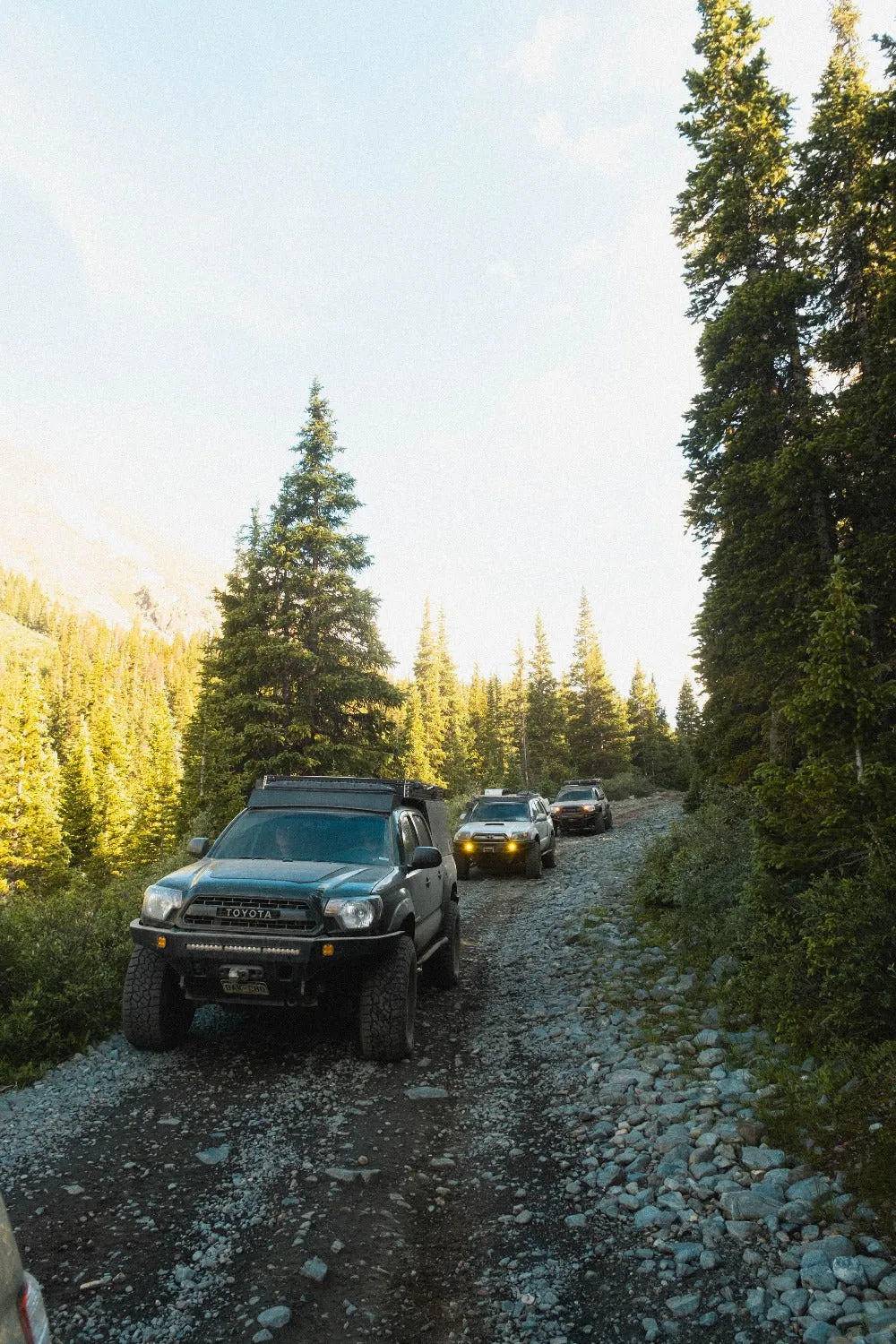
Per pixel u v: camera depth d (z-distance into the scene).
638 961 8.80
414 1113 5.03
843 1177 3.72
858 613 5.98
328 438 27.92
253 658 26.56
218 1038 6.42
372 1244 3.46
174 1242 3.41
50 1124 4.71
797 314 12.39
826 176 12.70
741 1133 4.36
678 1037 6.25
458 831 18.66
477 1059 6.20
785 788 6.36
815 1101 4.49
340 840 6.99
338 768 26.25
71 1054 5.97
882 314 9.22
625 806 46.81
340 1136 4.62
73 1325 2.81
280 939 5.50
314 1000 5.71
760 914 6.48
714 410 12.60
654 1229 3.53
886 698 5.82
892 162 9.11
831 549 10.92
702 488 13.65
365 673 27.02
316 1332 2.82
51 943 6.74
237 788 25.73
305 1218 3.65
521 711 70.94
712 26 14.23
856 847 5.90
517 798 19.72
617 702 67.56
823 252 12.64
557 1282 3.19
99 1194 3.84
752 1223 3.49
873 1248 3.18
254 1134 4.61
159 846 52.41
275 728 25.69
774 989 5.67
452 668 69.62
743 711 18.64
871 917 4.90
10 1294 1.42
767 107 13.35
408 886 6.70
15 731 44.59
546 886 16.36
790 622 10.88
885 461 10.31
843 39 15.60
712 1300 3.00
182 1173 4.11
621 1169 4.14
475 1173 4.25
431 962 8.41
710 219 13.48
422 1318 2.96
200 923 5.80
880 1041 4.81
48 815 43.88
